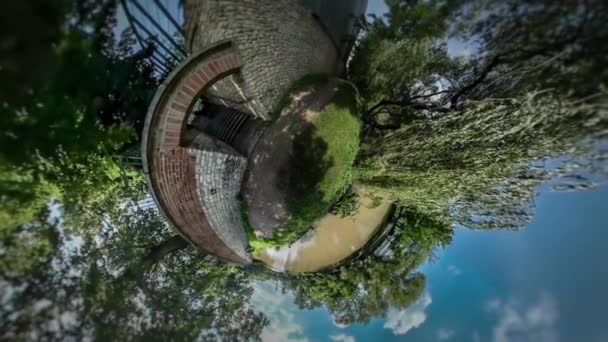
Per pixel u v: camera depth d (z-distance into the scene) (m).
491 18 8.17
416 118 11.50
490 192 10.77
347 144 11.68
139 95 10.77
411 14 9.12
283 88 11.20
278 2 10.23
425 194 11.70
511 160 9.27
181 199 10.30
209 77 9.57
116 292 10.88
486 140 9.59
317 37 11.68
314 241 14.20
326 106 11.43
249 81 10.41
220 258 12.41
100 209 12.38
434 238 13.97
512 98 8.26
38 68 5.38
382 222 14.38
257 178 11.55
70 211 10.49
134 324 10.64
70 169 9.53
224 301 14.85
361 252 14.27
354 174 12.57
